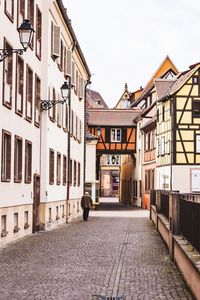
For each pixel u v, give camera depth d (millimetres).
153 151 54500
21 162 23047
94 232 26281
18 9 22016
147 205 57250
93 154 59344
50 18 28469
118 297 10508
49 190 28844
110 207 63469
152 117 57969
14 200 21719
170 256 16125
